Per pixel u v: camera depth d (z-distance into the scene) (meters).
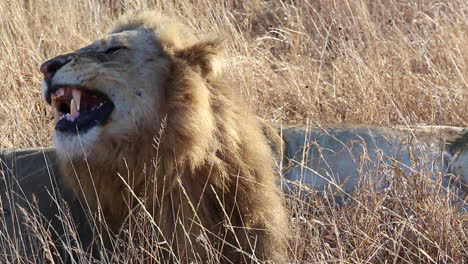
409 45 16.47
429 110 14.31
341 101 14.59
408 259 9.84
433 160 11.75
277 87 15.05
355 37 16.91
